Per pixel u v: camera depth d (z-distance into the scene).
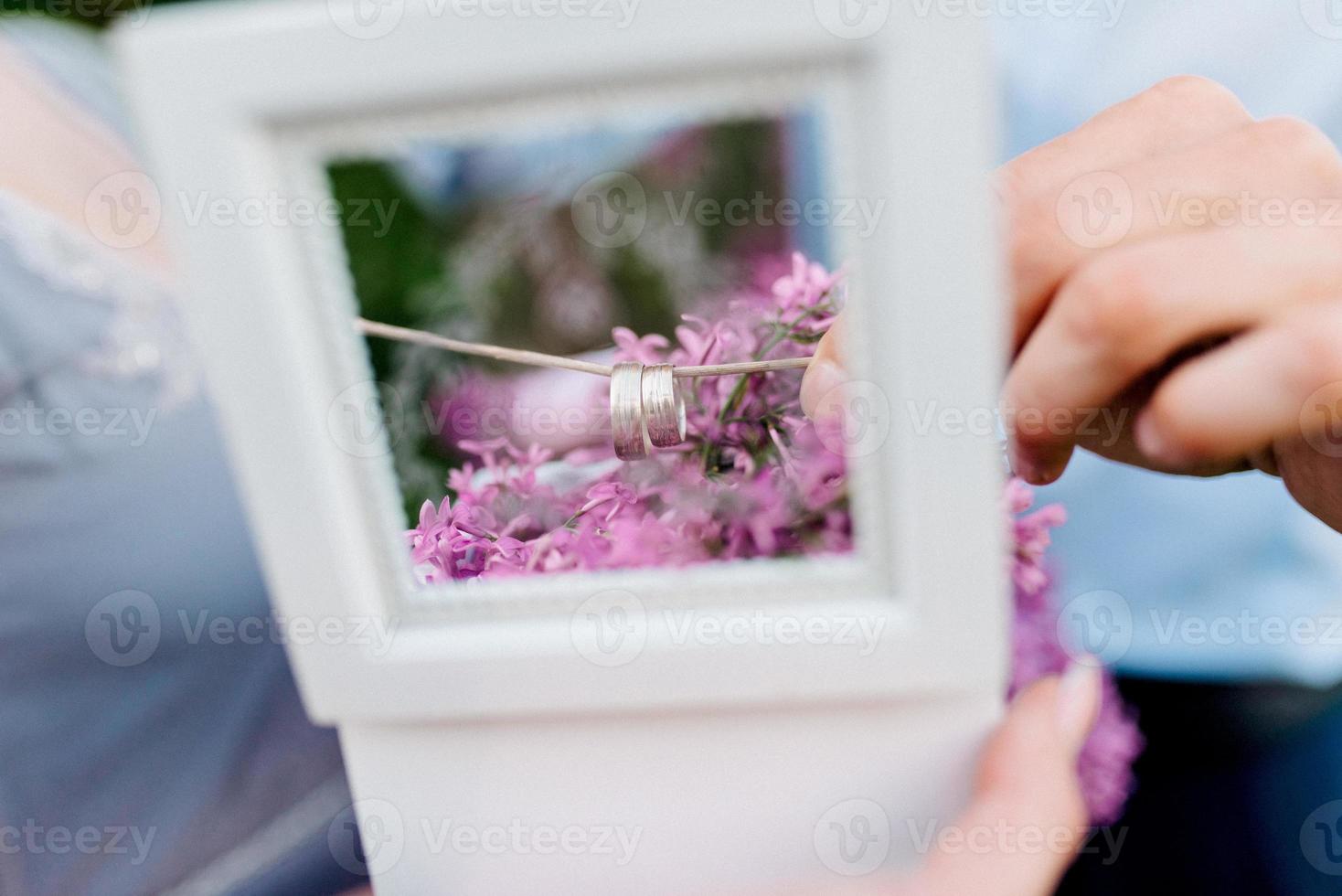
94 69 0.55
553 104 0.34
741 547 0.41
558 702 0.36
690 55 0.33
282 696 0.56
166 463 0.54
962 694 0.37
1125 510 0.63
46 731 0.52
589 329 0.65
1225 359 0.37
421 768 0.37
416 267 0.64
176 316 0.55
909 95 0.34
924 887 0.36
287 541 0.36
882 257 0.34
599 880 0.38
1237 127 0.42
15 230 0.51
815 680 0.36
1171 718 0.60
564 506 0.43
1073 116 0.62
